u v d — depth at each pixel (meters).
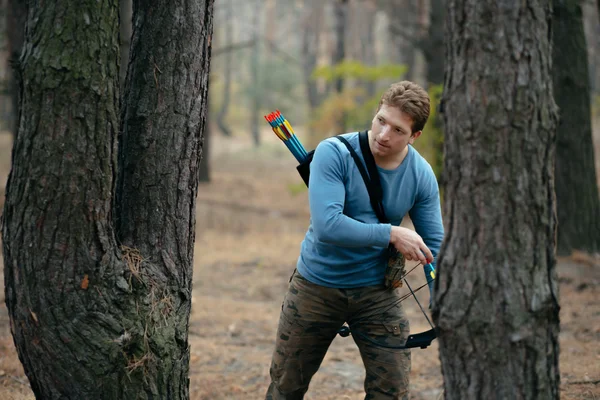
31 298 2.59
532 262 2.28
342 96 15.77
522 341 2.27
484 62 2.25
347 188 2.89
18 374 4.59
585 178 8.77
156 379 2.79
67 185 2.53
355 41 36.41
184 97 2.90
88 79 2.51
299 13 44.94
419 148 10.35
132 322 2.71
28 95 2.51
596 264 8.30
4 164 18.03
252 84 43.16
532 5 2.23
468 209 2.29
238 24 56.03
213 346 5.54
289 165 28.77
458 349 2.35
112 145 2.61
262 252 10.09
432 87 10.42
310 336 3.07
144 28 2.88
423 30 12.88
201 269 8.86
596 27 25.73
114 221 2.86
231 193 18.14
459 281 2.32
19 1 9.31
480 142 2.26
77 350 2.62
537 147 2.26
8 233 2.61
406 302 7.23
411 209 3.09
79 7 2.49
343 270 2.96
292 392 3.17
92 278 2.62
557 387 2.39
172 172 2.90
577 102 8.73
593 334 5.77
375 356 3.00
